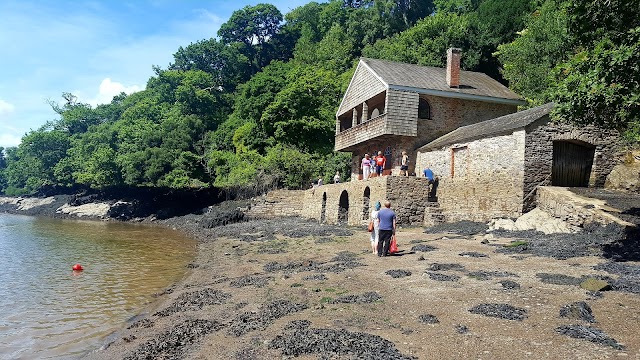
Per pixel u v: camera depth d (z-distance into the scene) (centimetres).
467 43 4312
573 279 991
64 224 4500
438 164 2525
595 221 1520
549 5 3184
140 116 6506
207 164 5134
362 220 2547
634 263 1112
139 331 916
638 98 1015
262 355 670
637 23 1162
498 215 1998
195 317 964
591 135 1936
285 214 3797
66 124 8106
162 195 5397
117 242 2803
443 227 2069
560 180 1939
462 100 2909
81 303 1227
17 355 845
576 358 602
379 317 823
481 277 1066
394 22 6241
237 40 8638
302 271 1349
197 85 7062
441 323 770
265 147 4700
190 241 2839
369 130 2977
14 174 8262
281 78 5269
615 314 761
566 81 1173
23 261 1995
